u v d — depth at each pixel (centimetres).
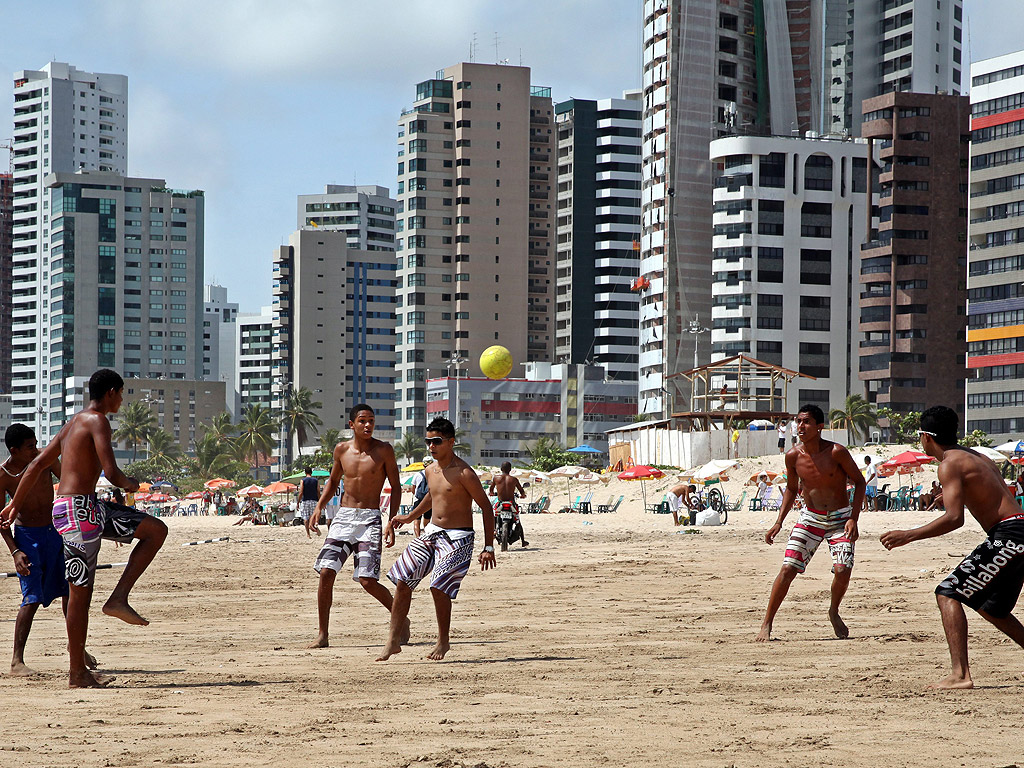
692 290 13588
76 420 912
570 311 19600
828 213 13338
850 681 841
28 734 686
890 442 12119
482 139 18638
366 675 923
